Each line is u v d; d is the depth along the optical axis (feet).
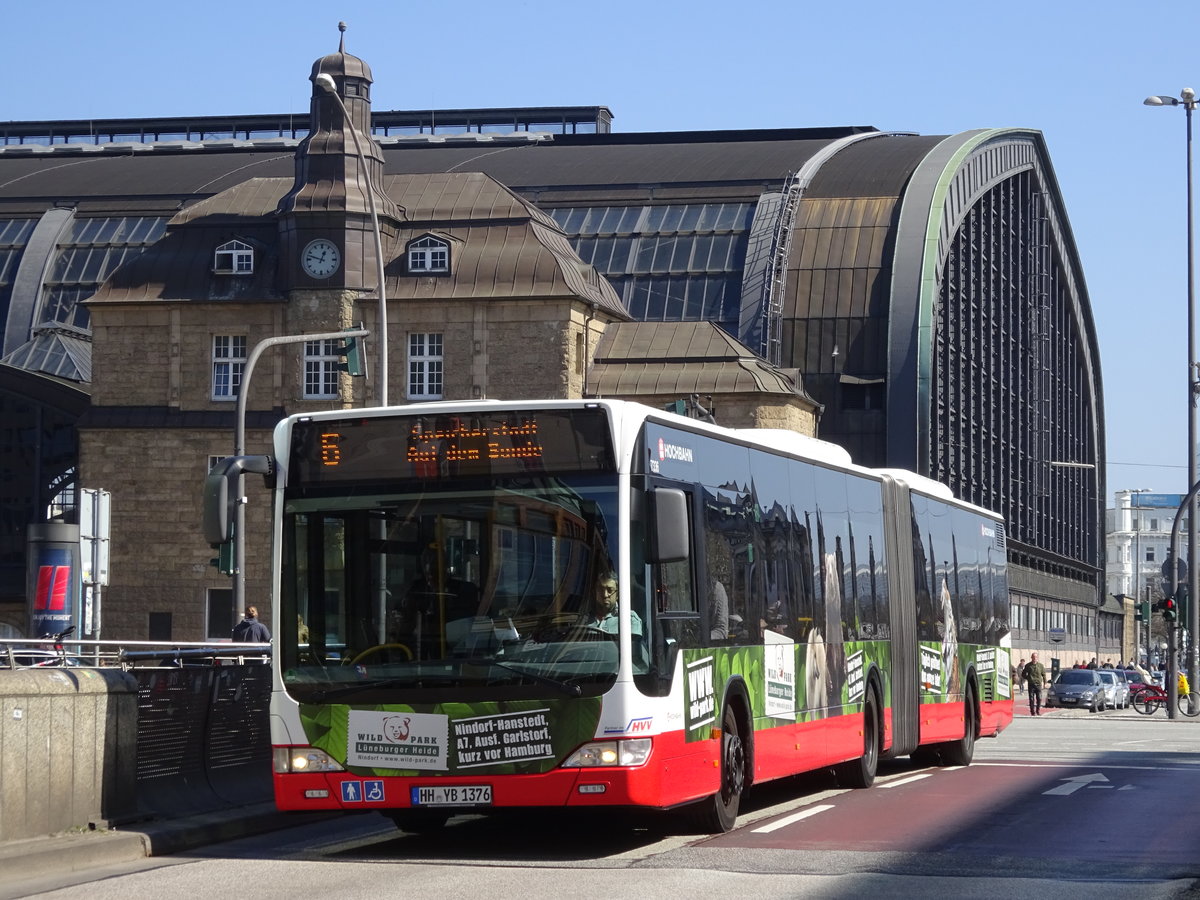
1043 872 40.04
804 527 59.62
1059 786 67.82
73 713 44.93
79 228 275.18
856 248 269.64
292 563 44.45
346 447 44.68
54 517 213.25
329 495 44.55
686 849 44.65
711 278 264.31
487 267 199.11
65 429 213.87
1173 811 56.39
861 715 65.72
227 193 210.18
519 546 43.39
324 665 43.78
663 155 295.28
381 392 106.73
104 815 46.24
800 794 63.57
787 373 222.28
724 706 48.96
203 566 198.59
